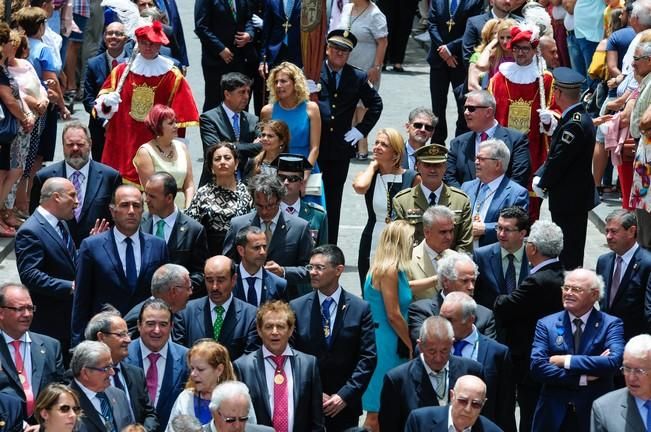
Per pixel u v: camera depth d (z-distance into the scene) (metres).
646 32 41.62
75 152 38.81
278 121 41.03
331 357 33.50
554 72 40.44
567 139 39.94
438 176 37.81
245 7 52.03
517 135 41.12
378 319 35.03
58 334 36.25
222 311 33.84
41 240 36.00
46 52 48.03
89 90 47.34
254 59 52.56
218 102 52.75
